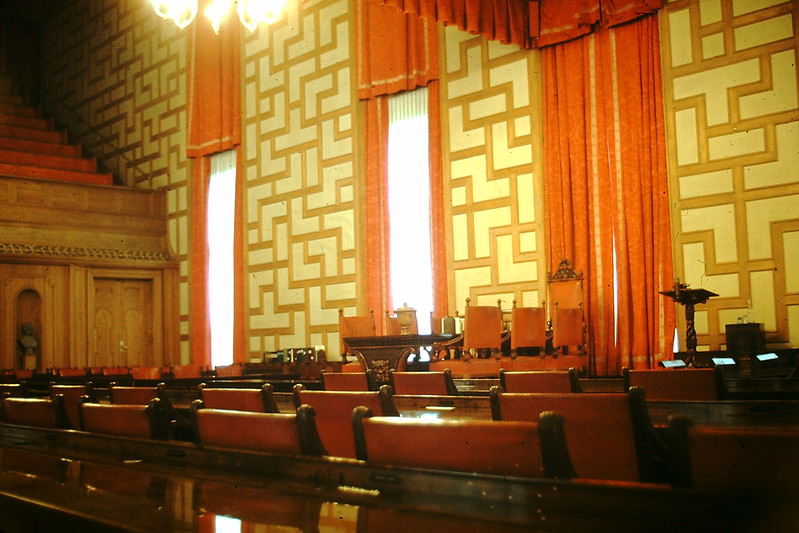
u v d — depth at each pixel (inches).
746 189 319.6
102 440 113.3
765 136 315.9
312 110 503.8
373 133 459.2
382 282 447.5
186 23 408.2
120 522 68.5
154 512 71.9
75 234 585.3
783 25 313.3
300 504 72.7
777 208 311.3
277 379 392.2
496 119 402.0
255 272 538.3
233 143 558.3
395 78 444.8
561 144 374.3
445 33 426.0
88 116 737.6
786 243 308.5
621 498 61.1
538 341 315.3
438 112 426.3
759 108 318.0
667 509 58.5
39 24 818.8
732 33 326.3
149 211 624.7
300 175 509.4
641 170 348.5
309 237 500.1
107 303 593.6
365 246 462.9
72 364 560.7
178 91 622.5
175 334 610.5
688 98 337.4
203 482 85.7
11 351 541.0
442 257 419.5
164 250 625.6
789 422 115.1
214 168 586.6
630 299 349.4
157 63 647.1
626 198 351.9
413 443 77.0
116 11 704.4
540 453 69.6
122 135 687.7
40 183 576.1
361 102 471.8
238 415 93.0
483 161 406.6
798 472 60.8
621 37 357.4
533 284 382.6
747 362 289.7
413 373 179.3
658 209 343.6
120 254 595.2
